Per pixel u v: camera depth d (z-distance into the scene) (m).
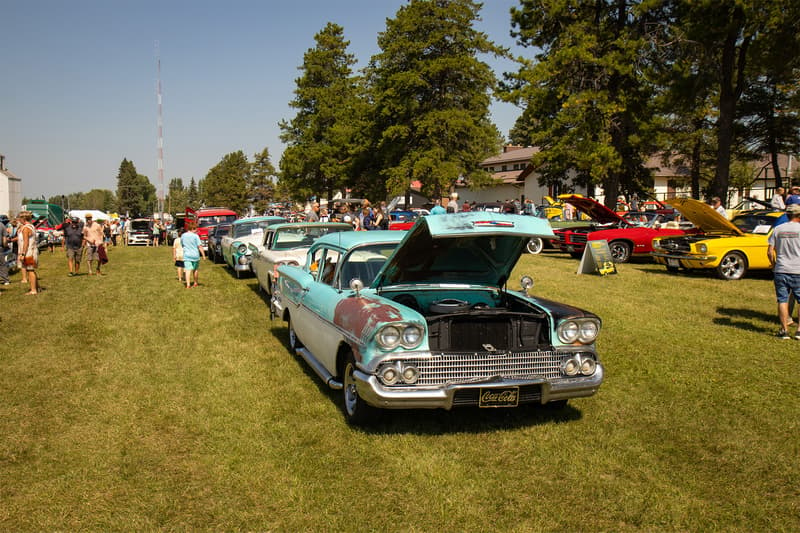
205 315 9.29
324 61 48.00
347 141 42.97
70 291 12.06
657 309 8.98
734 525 3.27
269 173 90.94
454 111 35.41
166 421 4.79
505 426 4.64
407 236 4.69
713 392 5.32
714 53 20.67
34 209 32.81
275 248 10.62
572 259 16.22
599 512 3.40
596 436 4.42
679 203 12.14
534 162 25.64
